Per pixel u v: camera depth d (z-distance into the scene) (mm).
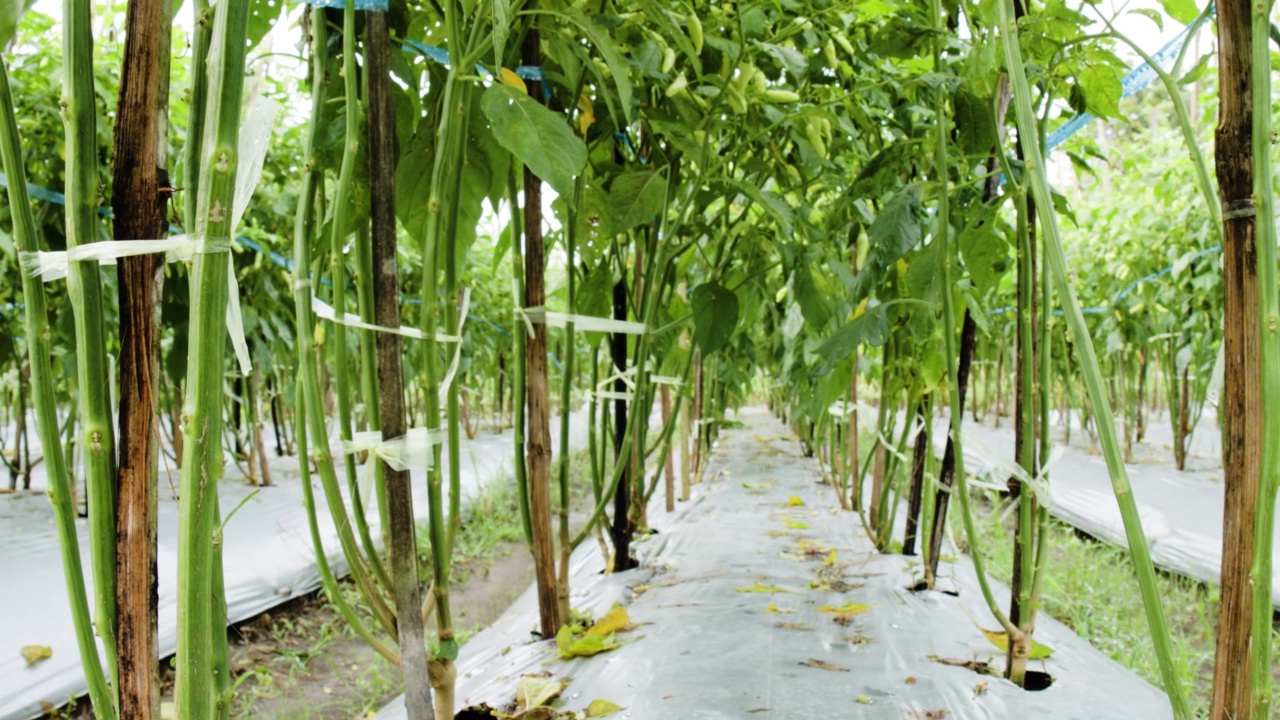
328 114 1123
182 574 673
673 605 1988
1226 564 835
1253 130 780
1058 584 2816
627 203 1633
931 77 1460
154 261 679
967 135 1567
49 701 2002
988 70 1216
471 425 8789
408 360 4145
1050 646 1714
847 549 2699
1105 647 2381
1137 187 5102
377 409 1143
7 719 1917
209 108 649
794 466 5059
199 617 677
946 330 1457
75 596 748
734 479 4551
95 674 757
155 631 708
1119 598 2779
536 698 1424
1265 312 787
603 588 2244
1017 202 1394
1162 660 891
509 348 6938
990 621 1920
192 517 669
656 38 1556
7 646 2088
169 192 689
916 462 2527
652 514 3523
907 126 1984
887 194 2273
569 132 1062
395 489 1037
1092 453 6324
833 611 1906
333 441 3271
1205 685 2176
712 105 1708
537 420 1757
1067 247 5898
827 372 1514
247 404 4406
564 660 1653
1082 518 3977
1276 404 791
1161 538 3443
